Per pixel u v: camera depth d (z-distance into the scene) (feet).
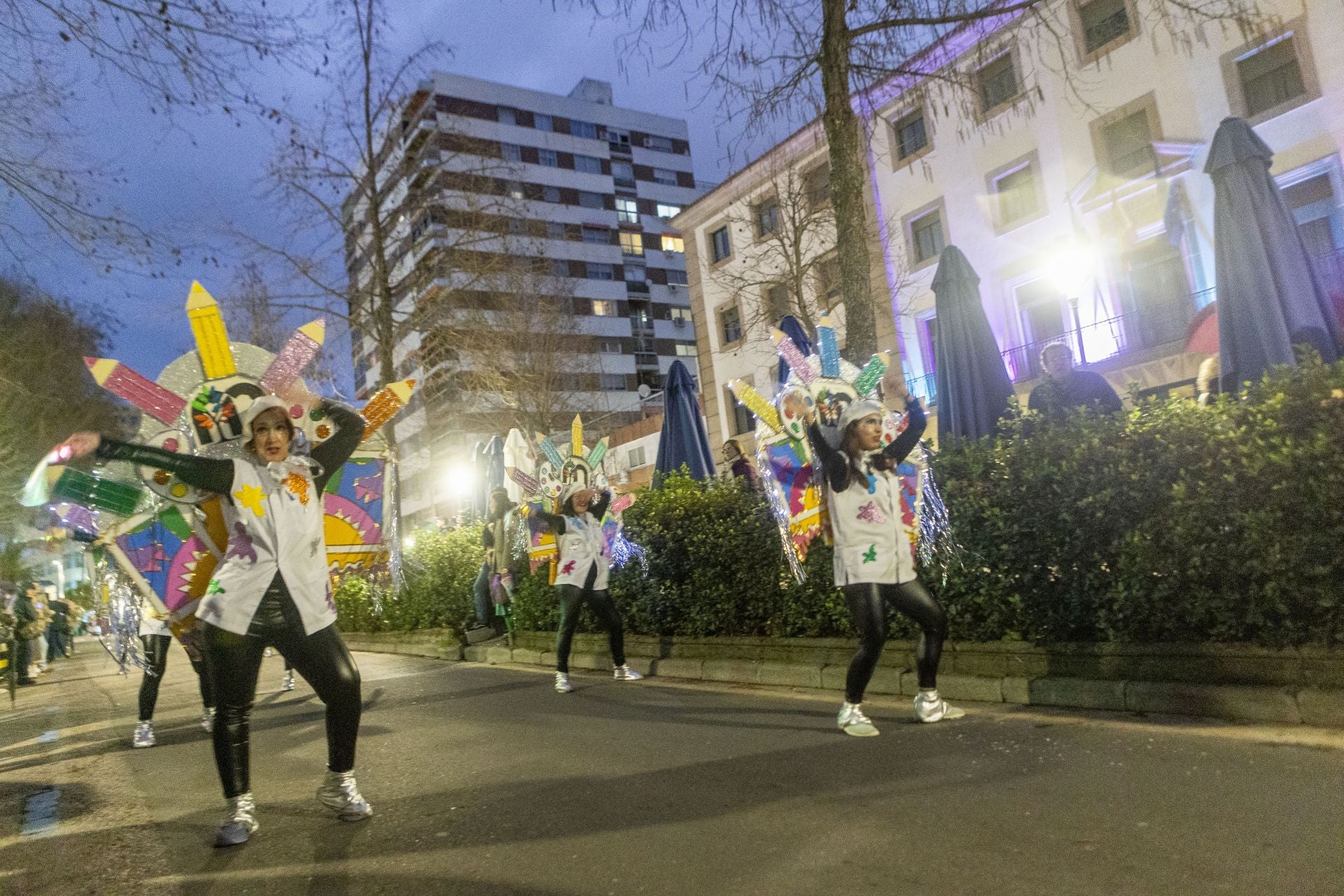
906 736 16.19
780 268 76.33
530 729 19.92
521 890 10.31
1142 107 66.54
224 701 13.12
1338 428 14.57
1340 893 8.31
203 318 14.19
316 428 14.52
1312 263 23.71
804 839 11.13
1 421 43.01
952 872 9.70
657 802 13.29
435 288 61.16
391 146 58.23
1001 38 30.32
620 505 28.30
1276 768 12.17
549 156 182.70
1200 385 24.68
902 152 82.94
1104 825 10.65
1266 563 15.16
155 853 13.03
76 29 23.41
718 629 26.78
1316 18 58.75
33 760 22.72
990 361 28.96
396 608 46.88
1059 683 17.71
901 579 16.92
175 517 14.78
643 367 184.55
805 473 18.17
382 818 13.75
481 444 49.55
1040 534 18.56
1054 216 72.54
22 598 53.42
